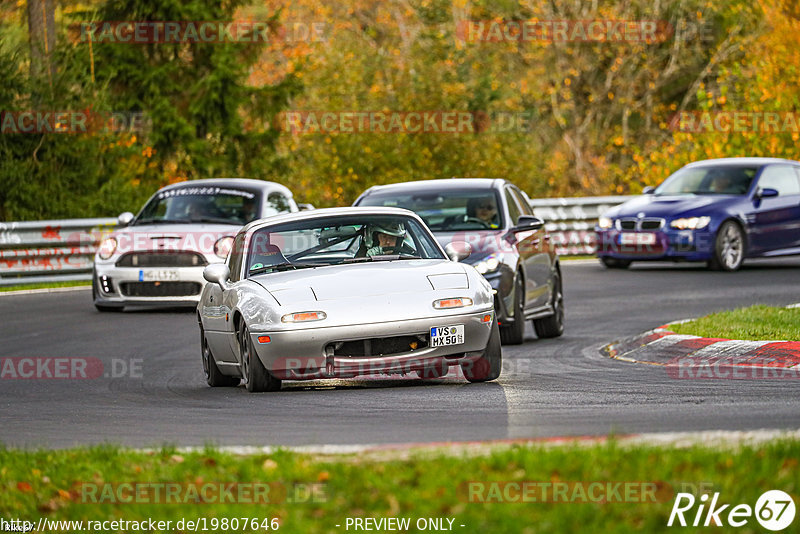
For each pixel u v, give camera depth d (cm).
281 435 2973
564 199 10544
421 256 4103
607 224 8806
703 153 12506
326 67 13188
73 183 10706
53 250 8825
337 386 3931
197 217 7025
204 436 3031
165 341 5594
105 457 2648
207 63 13625
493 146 13025
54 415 3575
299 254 4081
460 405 3356
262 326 3675
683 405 3222
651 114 17650
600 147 17400
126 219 7050
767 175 9000
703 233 8488
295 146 13512
